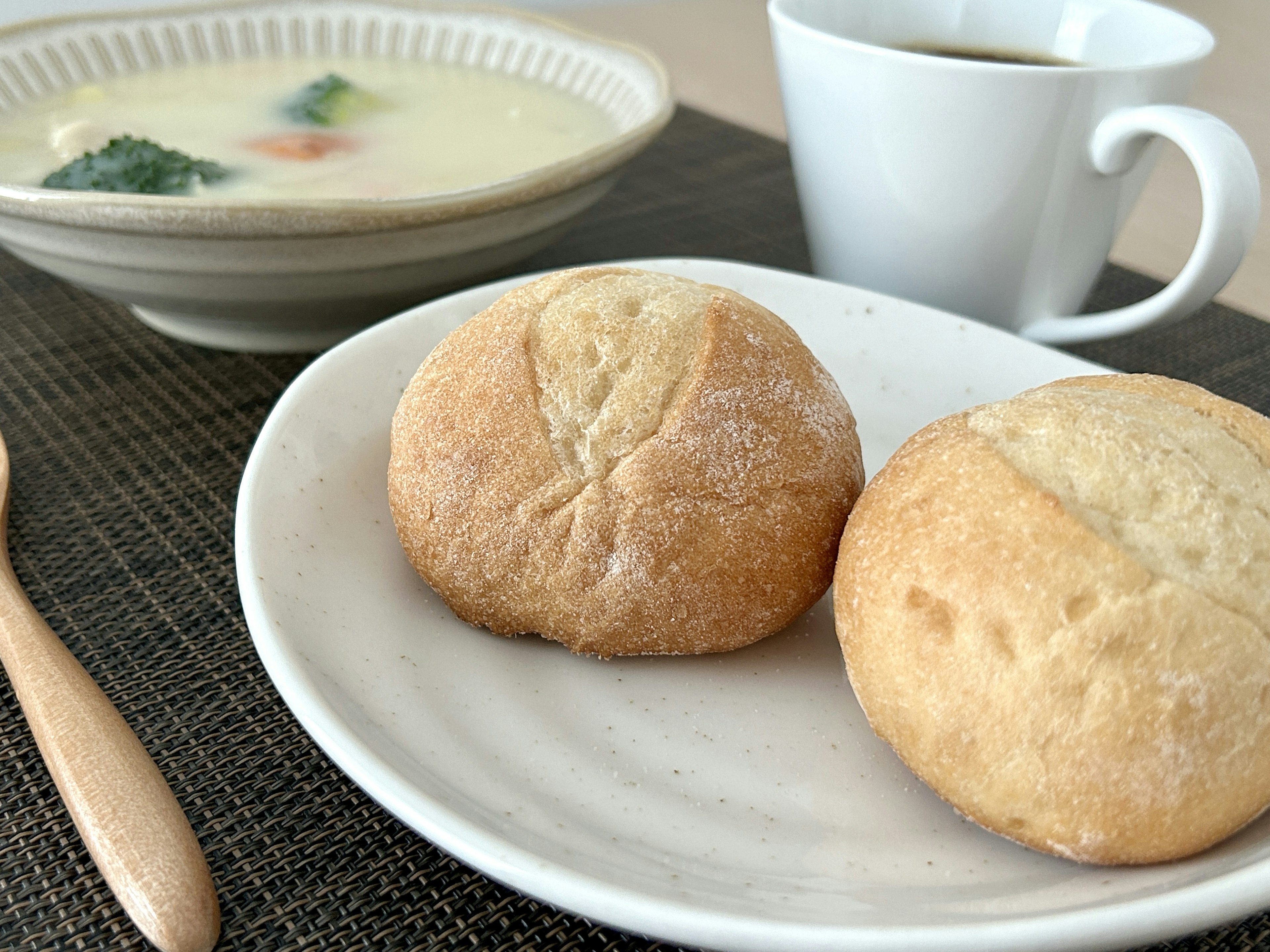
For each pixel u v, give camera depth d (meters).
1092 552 0.16
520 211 0.26
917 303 0.27
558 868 0.15
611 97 0.36
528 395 0.20
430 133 0.34
